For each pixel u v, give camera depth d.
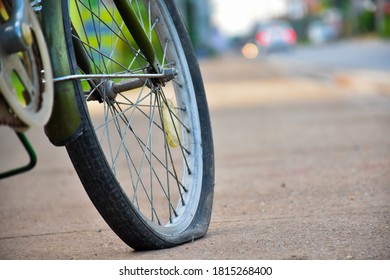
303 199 8.04
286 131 14.73
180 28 6.26
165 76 5.79
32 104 4.45
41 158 13.06
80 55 5.28
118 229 5.37
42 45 4.61
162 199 8.52
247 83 33.53
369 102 20.50
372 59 43.25
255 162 11.05
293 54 67.25
